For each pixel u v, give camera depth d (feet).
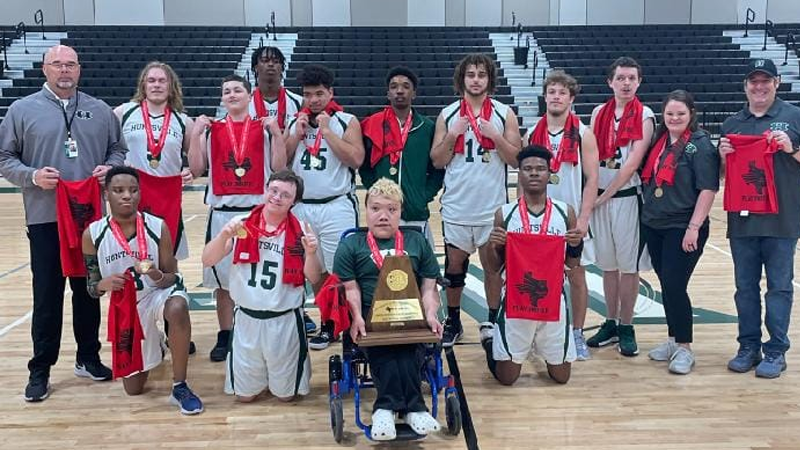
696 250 12.67
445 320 15.60
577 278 13.38
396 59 56.80
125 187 11.02
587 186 12.94
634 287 13.64
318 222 13.47
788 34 58.03
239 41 59.82
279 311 11.25
